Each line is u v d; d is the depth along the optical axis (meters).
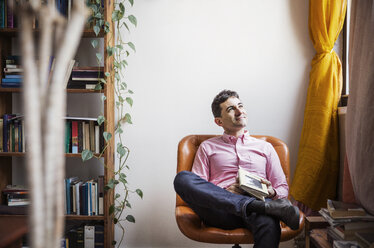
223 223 1.51
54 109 0.36
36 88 0.36
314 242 1.49
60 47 0.37
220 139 1.93
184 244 2.30
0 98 2.13
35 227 0.36
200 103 2.31
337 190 2.06
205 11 2.30
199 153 1.87
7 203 2.11
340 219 1.35
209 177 1.86
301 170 2.06
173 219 2.31
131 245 2.32
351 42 1.55
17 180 2.30
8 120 2.05
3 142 2.05
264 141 1.89
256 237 1.33
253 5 2.30
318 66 2.09
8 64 2.09
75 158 2.32
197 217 1.56
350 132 1.48
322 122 2.01
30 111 0.35
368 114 1.31
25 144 2.06
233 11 2.30
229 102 1.85
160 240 2.31
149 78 2.31
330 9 2.04
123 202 2.20
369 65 1.32
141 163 2.32
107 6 2.00
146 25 2.32
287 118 2.29
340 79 2.06
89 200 2.06
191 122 2.31
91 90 2.03
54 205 0.36
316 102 2.06
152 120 2.32
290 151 2.29
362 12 1.41
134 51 2.32
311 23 2.16
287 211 1.33
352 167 1.42
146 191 2.32
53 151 0.36
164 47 2.31
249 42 2.30
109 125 2.11
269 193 1.59
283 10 2.29
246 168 1.78
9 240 0.82
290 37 2.29
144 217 2.32
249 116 2.30
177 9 2.31
